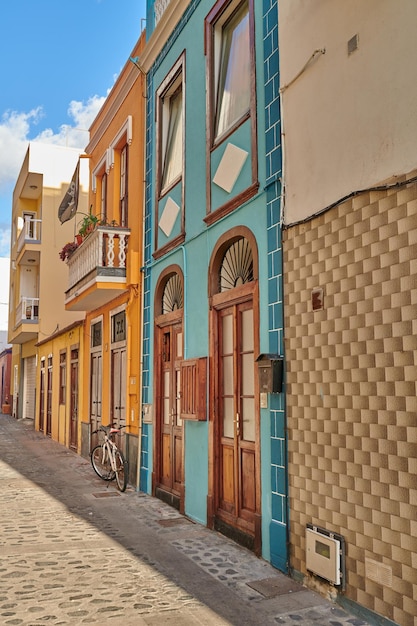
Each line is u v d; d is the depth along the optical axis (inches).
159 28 374.6
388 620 161.2
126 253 426.3
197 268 308.7
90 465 500.7
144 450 382.3
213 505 277.7
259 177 246.1
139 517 305.9
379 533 166.1
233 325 268.8
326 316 195.2
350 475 179.6
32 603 184.9
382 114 173.5
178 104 371.2
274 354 223.5
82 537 265.6
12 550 243.9
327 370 193.3
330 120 198.5
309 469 200.8
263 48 249.3
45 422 824.3
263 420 231.3
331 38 199.9
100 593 194.4
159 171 381.1
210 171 297.6
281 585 200.7
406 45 164.9
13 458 553.3
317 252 202.2
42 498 357.7
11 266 1207.6
